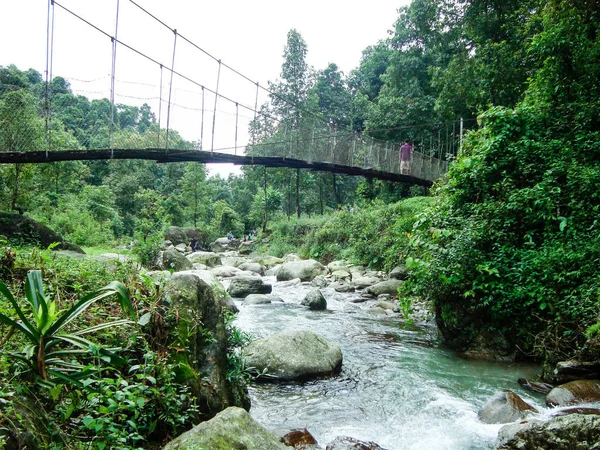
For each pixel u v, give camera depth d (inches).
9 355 92.7
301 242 1026.1
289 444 141.9
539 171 295.7
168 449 95.8
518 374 230.2
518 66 669.9
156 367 114.6
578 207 263.1
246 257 1055.6
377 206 815.7
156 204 1196.5
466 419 172.7
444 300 283.3
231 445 98.7
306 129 697.6
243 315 370.9
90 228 749.9
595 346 195.0
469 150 344.2
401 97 1072.8
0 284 84.4
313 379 215.3
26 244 345.7
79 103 1630.2
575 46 351.3
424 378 223.3
